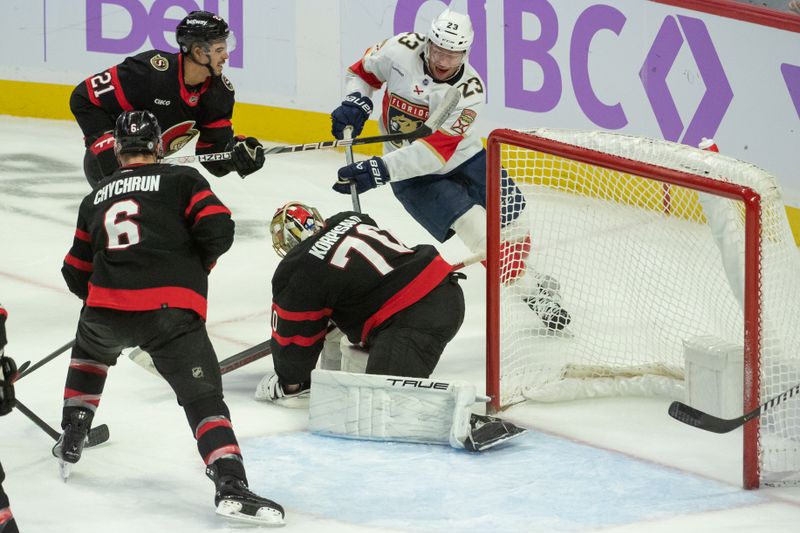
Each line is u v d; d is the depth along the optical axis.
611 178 20.27
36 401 15.86
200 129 18.83
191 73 17.89
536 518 12.02
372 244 15.02
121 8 32.25
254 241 25.59
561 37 29.95
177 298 12.22
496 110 30.73
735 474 13.41
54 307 20.75
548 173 22.50
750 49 28.16
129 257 12.23
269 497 12.60
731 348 14.27
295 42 32.16
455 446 14.04
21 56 33.03
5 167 29.67
